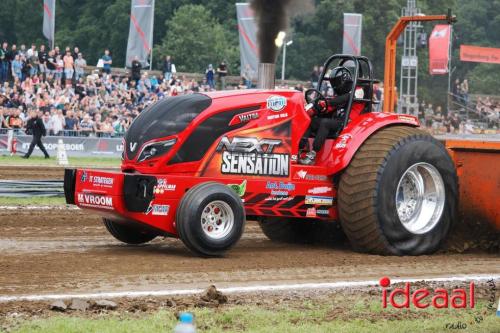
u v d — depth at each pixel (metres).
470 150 18.48
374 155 17.41
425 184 18.09
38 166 37.91
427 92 84.69
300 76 86.19
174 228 16.48
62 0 96.31
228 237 16.33
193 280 14.01
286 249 18.28
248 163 17.16
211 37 90.06
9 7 94.75
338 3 84.31
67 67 51.72
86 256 16.30
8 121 45.94
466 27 96.06
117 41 90.25
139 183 16.14
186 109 16.89
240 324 10.97
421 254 17.72
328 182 17.84
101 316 11.16
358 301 12.58
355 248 17.84
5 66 50.44
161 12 93.94
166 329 10.44
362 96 18.20
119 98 51.56
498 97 75.44
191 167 16.70
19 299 12.12
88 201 16.66
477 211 18.58
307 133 17.98
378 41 83.00
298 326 10.88
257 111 17.34
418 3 86.81
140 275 14.29
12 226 20.88
